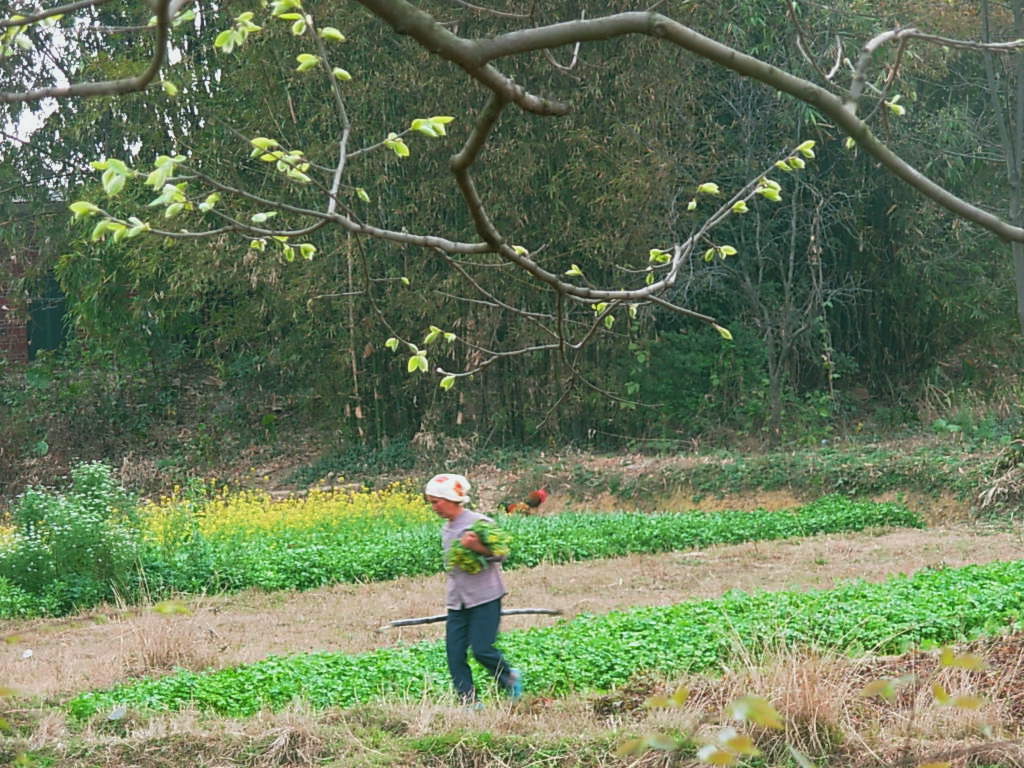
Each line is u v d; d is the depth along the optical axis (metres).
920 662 7.74
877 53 24.02
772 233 28.30
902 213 27.67
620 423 27.11
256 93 24.30
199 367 31.81
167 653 10.63
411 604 14.05
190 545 16.33
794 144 25.97
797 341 27.86
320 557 16.44
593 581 15.19
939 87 28.09
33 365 30.86
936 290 28.39
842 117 3.31
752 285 27.41
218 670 10.15
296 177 3.40
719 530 19.00
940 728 6.35
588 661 8.73
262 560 16.31
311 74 23.81
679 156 25.48
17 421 29.17
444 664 9.14
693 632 9.54
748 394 27.28
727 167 26.70
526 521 20.06
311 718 7.22
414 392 27.19
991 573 12.28
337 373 27.28
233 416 29.72
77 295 28.58
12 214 28.69
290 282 25.09
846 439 26.28
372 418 27.52
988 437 24.92
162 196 3.24
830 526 19.73
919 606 10.44
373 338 26.09
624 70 24.59
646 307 25.91
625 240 24.69
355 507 21.72
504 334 27.14
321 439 28.80
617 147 24.62
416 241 3.39
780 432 26.36
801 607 10.28
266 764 6.73
